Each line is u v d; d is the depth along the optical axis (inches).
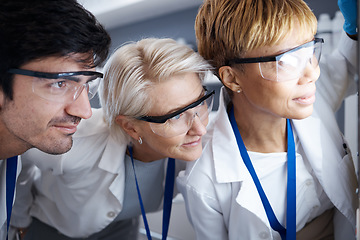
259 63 47.7
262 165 58.4
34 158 67.6
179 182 61.6
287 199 55.9
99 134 67.2
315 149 56.1
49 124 46.0
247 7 47.4
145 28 150.6
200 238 61.9
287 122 57.6
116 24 155.4
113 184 66.2
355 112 92.8
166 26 141.7
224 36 50.5
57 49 41.6
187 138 54.6
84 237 79.5
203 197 58.0
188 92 52.0
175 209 108.4
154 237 113.0
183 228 107.3
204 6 54.9
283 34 45.6
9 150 49.4
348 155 59.7
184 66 51.0
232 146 57.6
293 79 47.3
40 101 44.0
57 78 42.9
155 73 51.3
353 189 57.6
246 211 56.7
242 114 57.8
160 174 72.8
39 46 40.9
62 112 46.1
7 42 40.8
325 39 92.9
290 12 45.8
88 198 70.7
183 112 52.4
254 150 59.4
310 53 46.9
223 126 59.2
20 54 41.2
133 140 63.4
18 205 81.1
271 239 56.6
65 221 77.7
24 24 40.2
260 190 56.5
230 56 50.9
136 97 53.0
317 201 58.5
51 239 83.7
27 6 40.3
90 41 43.8
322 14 95.3
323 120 60.8
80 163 66.2
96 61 47.9
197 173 58.5
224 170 56.6
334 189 55.9
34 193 83.7
